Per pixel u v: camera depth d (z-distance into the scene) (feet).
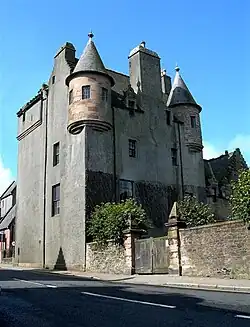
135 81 106.11
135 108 99.50
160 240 64.23
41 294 39.81
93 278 64.80
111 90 98.68
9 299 36.35
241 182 52.49
